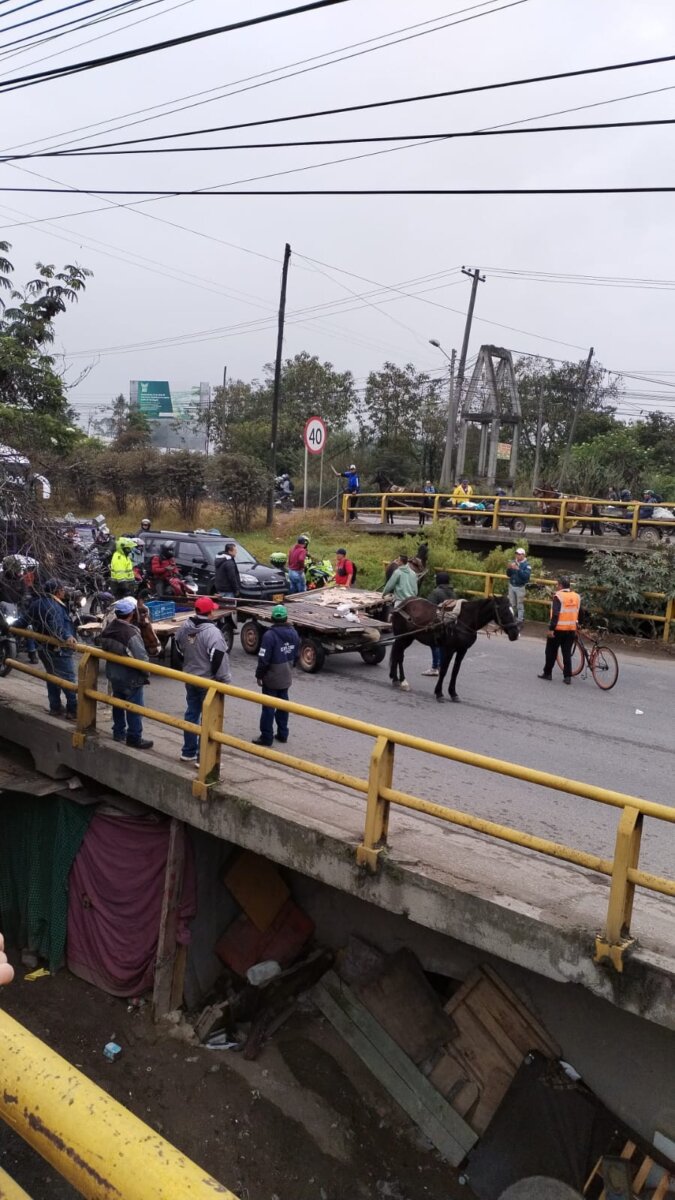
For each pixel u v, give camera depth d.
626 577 18.27
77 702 9.38
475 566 21.59
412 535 25.28
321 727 11.21
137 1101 7.86
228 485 28.45
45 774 10.00
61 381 12.45
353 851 6.75
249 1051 8.23
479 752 10.38
